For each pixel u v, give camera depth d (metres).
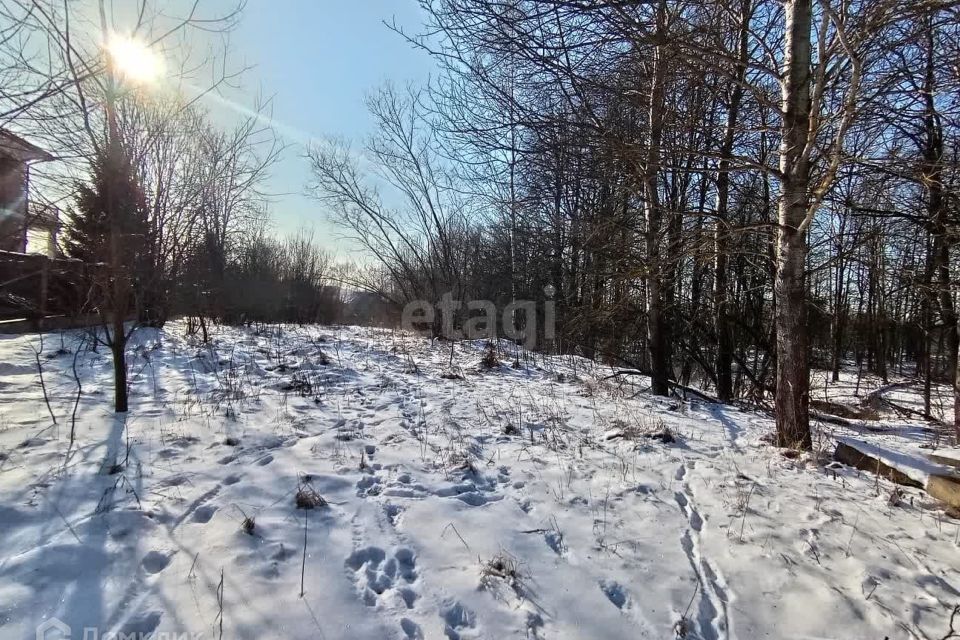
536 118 5.72
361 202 15.78
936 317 10.06
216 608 2.38
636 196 7.90
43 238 5.58
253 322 16.66
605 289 8.14
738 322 10.05
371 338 13.48
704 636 2.49
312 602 2.48
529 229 14.58
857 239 6.73
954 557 3.20
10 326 9.62
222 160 9.81
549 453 4.84
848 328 20.00
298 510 3.36
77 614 2.26
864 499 4.05
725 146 7.95
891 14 3.83
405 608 2.52
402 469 4.19
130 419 4.94
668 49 4.78
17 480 3.45
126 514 3.10
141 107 5.43
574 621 2.52
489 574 2.83
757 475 4.50
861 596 2.79
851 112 4.36
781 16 7.25
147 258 5.68
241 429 4.88
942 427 8.58
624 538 3.33
